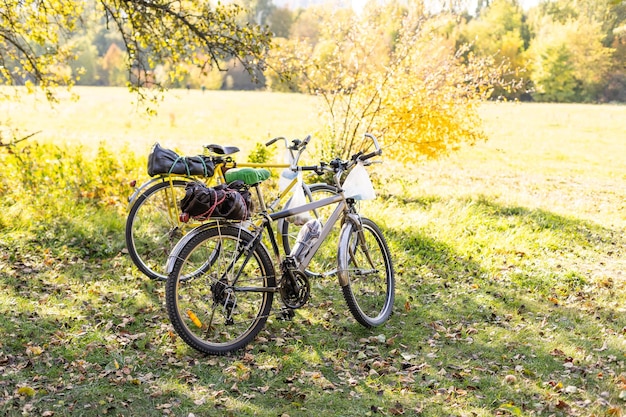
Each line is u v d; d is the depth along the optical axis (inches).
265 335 183.2
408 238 299.9
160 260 243.6
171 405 143.9
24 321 182.5
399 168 626.2
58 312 191.3
